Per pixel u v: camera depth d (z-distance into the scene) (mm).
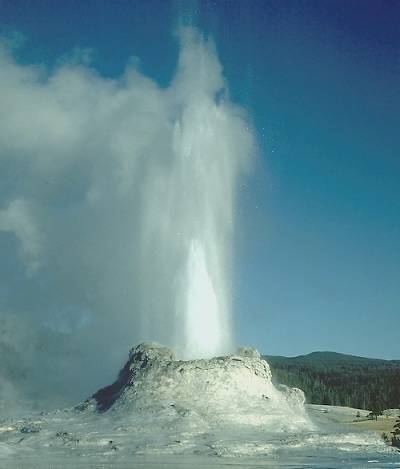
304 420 82688
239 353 94312
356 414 120125
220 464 58344
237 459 62344
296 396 92562
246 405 81750
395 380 189000
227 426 76375
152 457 62656
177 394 82125
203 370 84812
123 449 65750
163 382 83562
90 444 68688
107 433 72625
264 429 77062
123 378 92438
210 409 80062
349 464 60062
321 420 94688
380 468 57156
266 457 64312
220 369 85312
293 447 69188
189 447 66750
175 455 64062
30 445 68938
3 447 66062
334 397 173625
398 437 76375
